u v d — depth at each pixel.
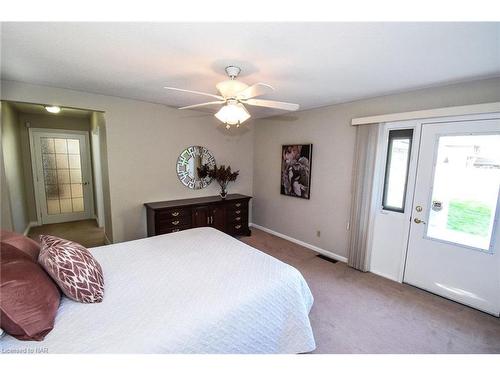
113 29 1.51
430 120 2.57
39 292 1.22
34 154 4.86
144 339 1.16
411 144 2.75
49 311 1.22
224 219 4.14
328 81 2.44
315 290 2.70
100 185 4.49
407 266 2.84
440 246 2.58
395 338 1.97
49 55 1.91
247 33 1.55
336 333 2.02
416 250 2.76
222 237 2.59
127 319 1.29
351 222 3.25
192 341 1.23
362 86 2.58
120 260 2.01
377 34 1.53
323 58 1.91
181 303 1.44
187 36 1.59
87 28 1.50
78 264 1.44
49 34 1.57
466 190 2.40
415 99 2.67
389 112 2.89
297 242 4.16
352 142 3.27
